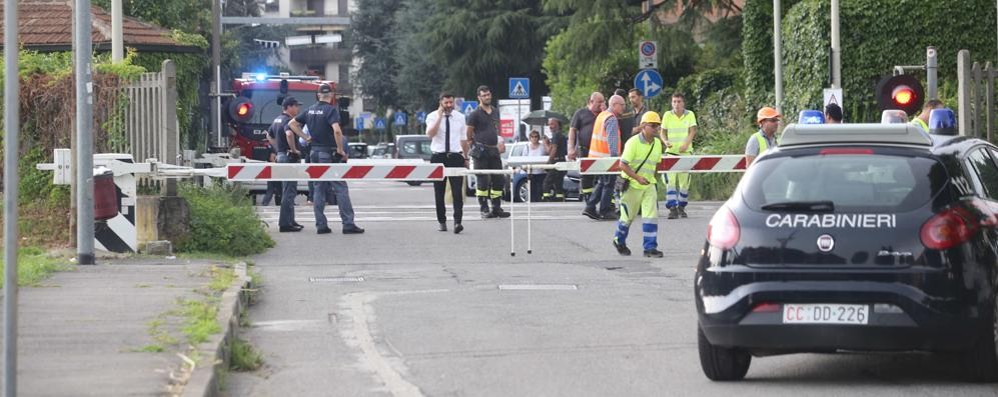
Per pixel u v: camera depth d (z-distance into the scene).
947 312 16.23
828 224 16.62
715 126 69.56
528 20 118.75
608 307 24.08
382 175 34.28
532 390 17.08
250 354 18.80
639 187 32.34
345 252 33.41
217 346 17.73
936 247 16.34
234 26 167.00
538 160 54.75
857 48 56.53
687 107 77.56
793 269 16.59
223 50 96.44
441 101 38.66
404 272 29.42
